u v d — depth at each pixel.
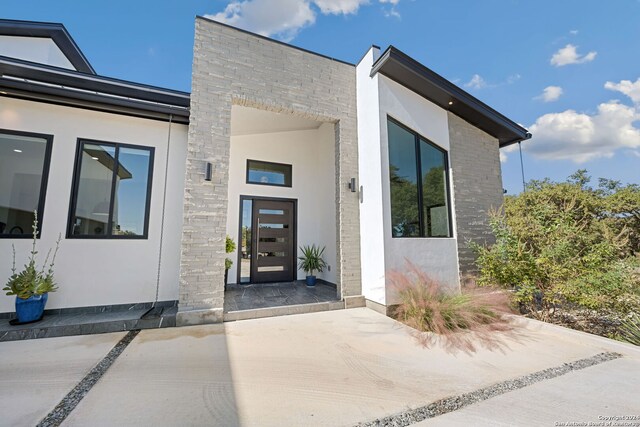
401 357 3.04
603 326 4.32
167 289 4.71
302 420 1.96
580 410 2.10
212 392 2.29
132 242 4.57
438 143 5.92
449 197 5.98
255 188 7.53
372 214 5.14
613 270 3.99
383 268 4.77
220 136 4.48
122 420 1.92
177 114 4.73
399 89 5.48
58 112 4.37
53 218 4.18
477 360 2.98
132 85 4.52
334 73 5.62
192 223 4.18
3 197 4.05
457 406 2.15
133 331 3.74
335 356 3.03
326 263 7.44
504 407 2.13
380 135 5.05
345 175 5.50
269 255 7.54
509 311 4.33
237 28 4.79
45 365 2.72
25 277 3.63
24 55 6.67
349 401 2.20
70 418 1.93
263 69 4.93
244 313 4.39
